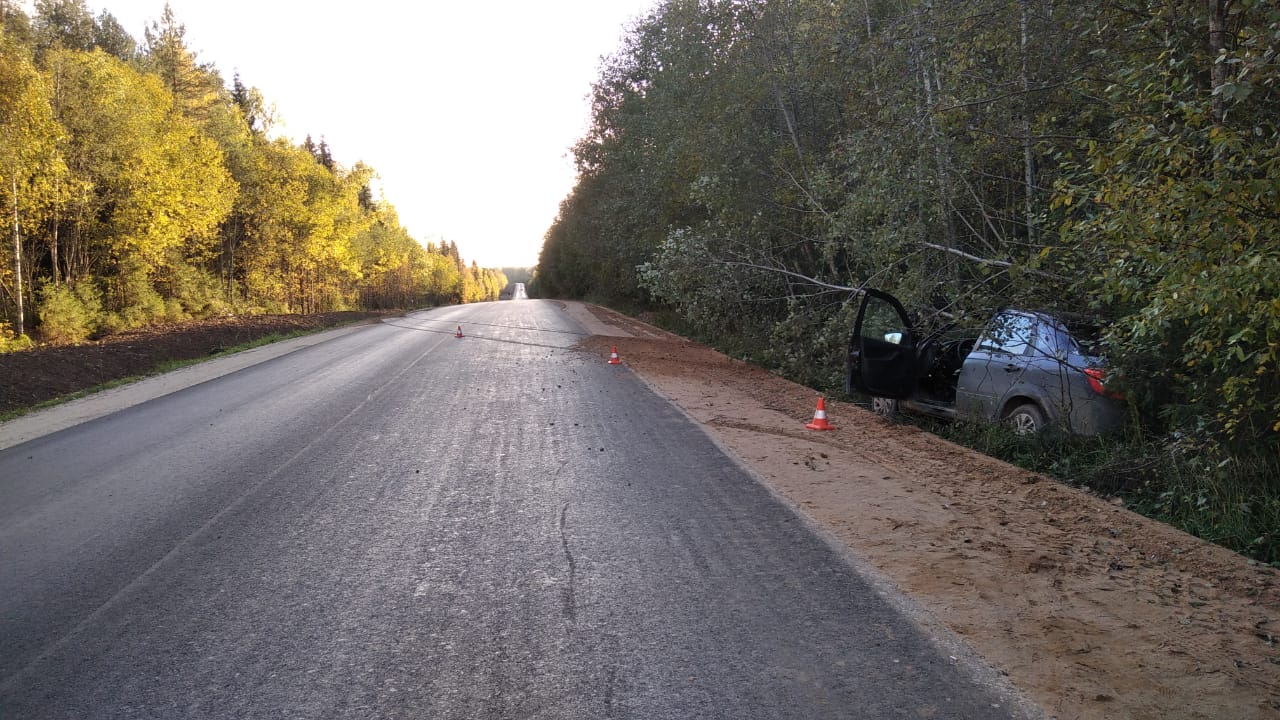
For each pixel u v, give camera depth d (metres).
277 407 9.89
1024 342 7.28
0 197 18.30
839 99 13.22
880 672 2.99
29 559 4.38
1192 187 4.16
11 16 19.36
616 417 8.94
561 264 61.84
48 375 13.07
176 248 29.58
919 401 8.88
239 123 37.91
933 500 5.46
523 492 5.69
